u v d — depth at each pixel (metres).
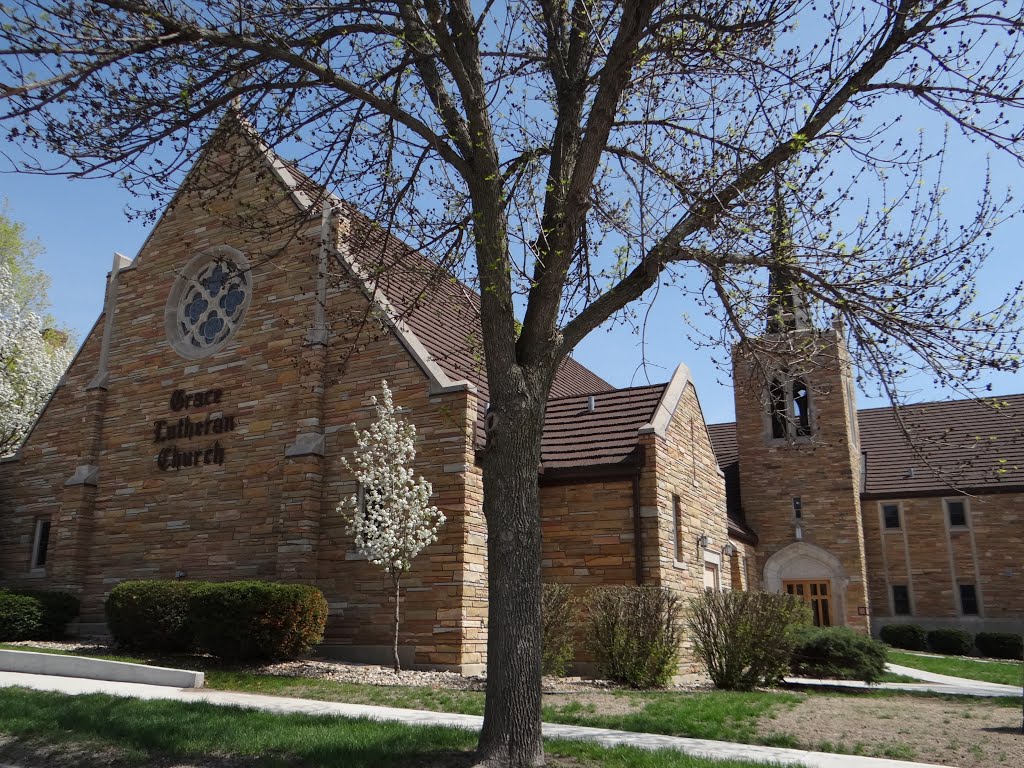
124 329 21.97
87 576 20.22
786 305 9.40
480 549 15.99
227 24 8.93
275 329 19.12
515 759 7.18
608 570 16.36
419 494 14.95
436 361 17.62
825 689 15.40
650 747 8.59
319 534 17.02
